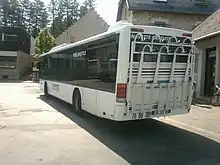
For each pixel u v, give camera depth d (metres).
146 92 6.05
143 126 7.16
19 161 4.37
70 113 8.95
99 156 4.68
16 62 31.70
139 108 6.00
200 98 12.90
